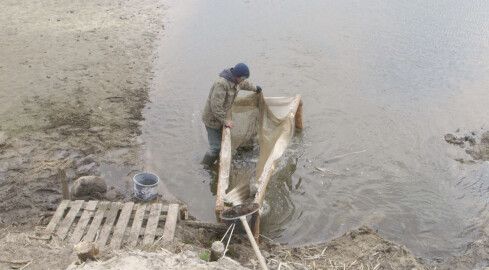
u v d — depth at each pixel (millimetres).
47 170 6707
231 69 6543
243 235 5605
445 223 6059
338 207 6363
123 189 6461
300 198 6516
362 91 9320
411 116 8484
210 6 13906
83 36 11555
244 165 7133
